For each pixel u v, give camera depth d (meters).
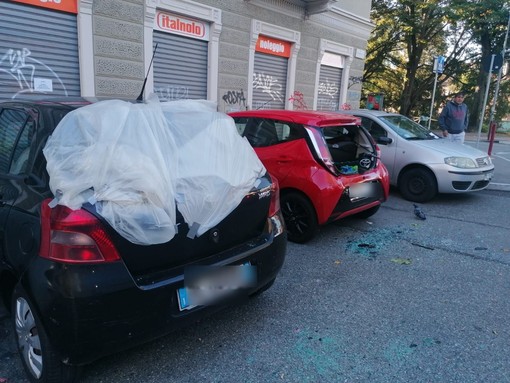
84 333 2.11
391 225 5.79
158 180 2.27
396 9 27.39
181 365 2.68
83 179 2.18
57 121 2.68
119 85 7.98
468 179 6.91
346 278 4.04
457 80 32.41
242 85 10.55
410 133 7.71
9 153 2.86
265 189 2.99
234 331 3.09
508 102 30.38
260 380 2.56
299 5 11.59
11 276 2.51
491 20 25.48
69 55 7.30
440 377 2.61
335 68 14.05
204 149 2.63
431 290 3.80
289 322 3.22
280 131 5.01
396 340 3.00
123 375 2.57
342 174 4.78
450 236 5.35
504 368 2.71
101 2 7.44
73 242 2.08
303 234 4.89
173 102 2.96
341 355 2.82
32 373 2.41
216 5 9.38
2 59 6.48
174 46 8.89
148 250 2.30
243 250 2.78
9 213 2.46
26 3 6.60
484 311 3.44
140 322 2.25
